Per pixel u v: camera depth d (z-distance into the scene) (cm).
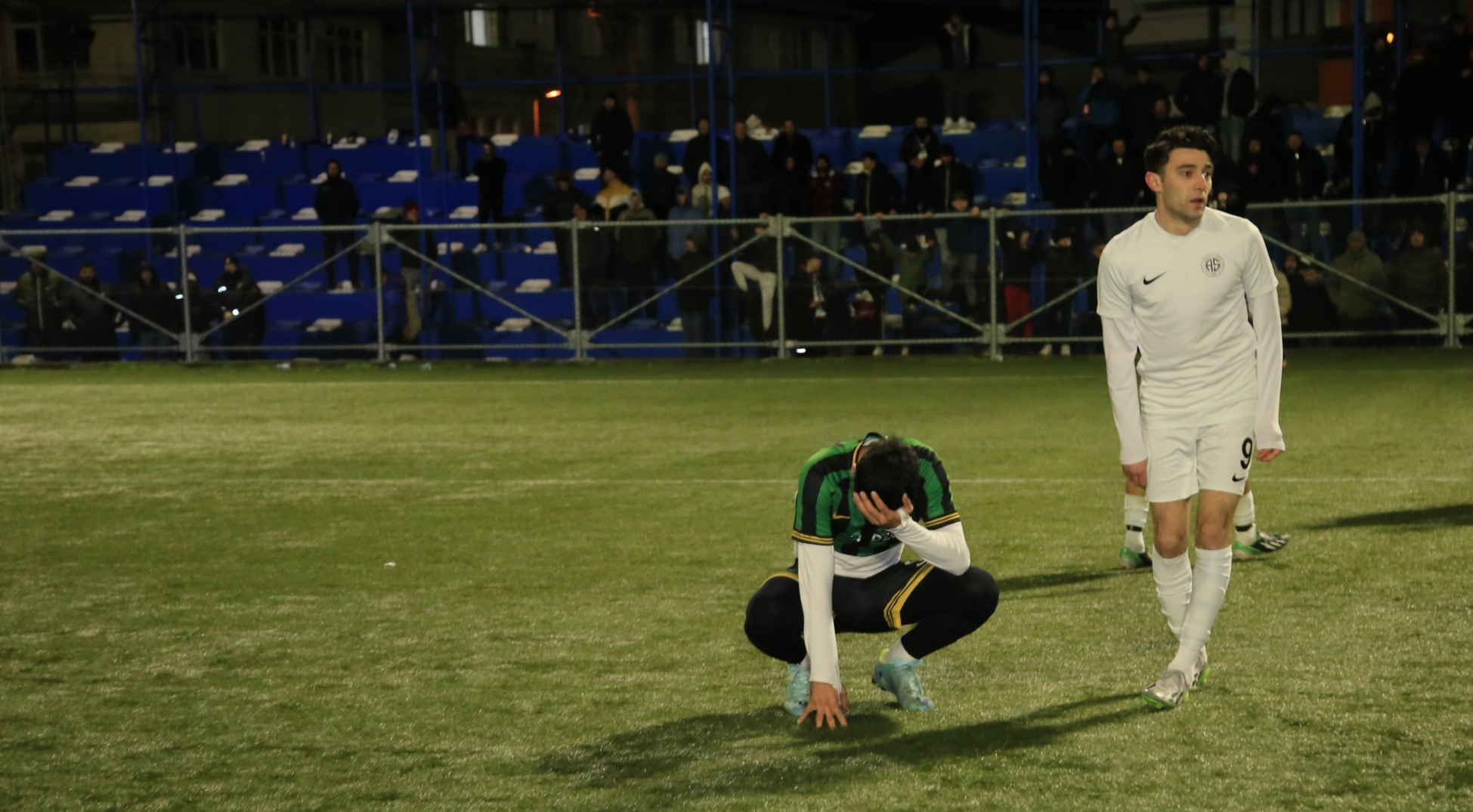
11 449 1296
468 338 2119
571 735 493
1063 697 520
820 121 3105
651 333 2062
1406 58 2073
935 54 3006
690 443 1244
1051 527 839
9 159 2838
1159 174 505
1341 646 574
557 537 853
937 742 476
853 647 594
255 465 1176
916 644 509
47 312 2144
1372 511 847
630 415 1453
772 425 1348
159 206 2678
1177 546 525
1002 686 536
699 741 483
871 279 1945
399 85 2681
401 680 566
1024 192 2355
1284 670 544
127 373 2027
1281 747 461
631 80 2652
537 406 1554
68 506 1001
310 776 460
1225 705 505
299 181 2681
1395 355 1750
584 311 2086
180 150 2742
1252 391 514
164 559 818
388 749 484
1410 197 1836
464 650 609
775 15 2641
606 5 2453
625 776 452
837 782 442
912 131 2109
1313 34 2612
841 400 1517
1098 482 984
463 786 447
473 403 1591
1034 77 2086
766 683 551
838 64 3062
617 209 2183
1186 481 520
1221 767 445
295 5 2469
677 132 2623
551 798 436
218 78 3072
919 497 488
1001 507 905
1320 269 1814
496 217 2334
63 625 669
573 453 1200
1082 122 2048
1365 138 1998
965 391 1559
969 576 496
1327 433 1161
